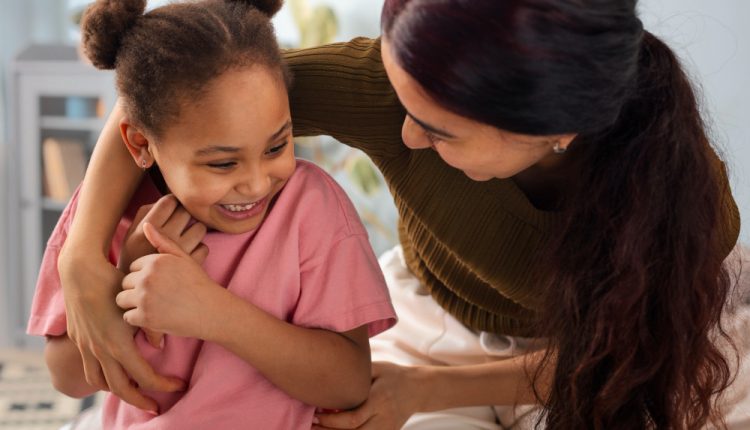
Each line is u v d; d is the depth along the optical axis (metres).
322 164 3.03
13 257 2.96
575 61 0.78
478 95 0.78
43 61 2.79
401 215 1.25
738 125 2.05
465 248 1.11
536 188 1.06
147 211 1.00
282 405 0.99
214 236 0.99
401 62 0.81
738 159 2.05
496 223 1.07
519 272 1.10
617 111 0.85
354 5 2.94
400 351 1.38
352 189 3.05
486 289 1.22
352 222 1.03
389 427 1.10
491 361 1.30
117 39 0.91
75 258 0.96
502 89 0.78
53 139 2.85
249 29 0.89
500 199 1.05
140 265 0.91
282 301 0.99
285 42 3.01
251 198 0.92
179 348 0.99
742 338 1.33
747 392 1.29
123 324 0.94
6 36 3.07
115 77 0.92
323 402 1.00
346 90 1.08
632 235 0.95
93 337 0.95
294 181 1.02
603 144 0.95
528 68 0.77
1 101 3.03
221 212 0.95
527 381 1.18
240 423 0.98
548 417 1.09
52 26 3.14
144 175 1.06
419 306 1.38
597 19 0.79
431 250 1.24
